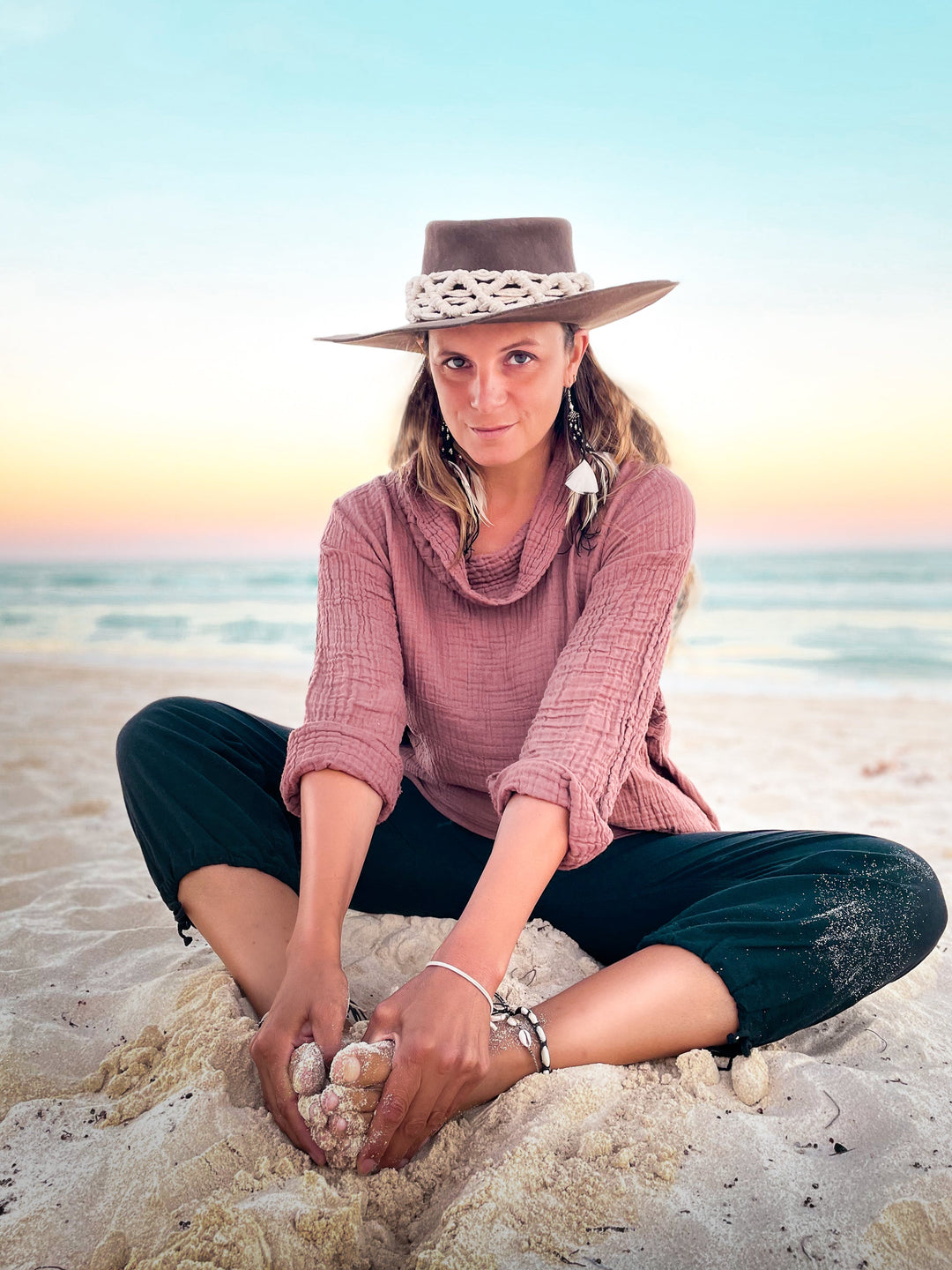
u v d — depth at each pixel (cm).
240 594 3234
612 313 185
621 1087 158
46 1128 158
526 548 189
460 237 183
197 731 198
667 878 195
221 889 183
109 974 224
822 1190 139
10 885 304
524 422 177
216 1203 131
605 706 169
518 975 189
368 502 203
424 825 212
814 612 2317
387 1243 134
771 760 607
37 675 1172
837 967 167
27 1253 130
